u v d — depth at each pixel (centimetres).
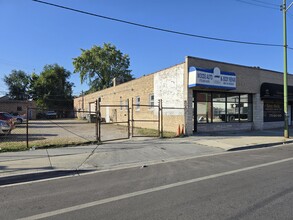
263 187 634
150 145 1321
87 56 5609
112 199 570
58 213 495
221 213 477
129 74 5925
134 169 872
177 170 842
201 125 1917
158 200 555
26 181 744
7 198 590
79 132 2041
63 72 6650
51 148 1223
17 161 945
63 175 810
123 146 1286
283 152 1202
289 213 473
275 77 2317
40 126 2792
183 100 1817
